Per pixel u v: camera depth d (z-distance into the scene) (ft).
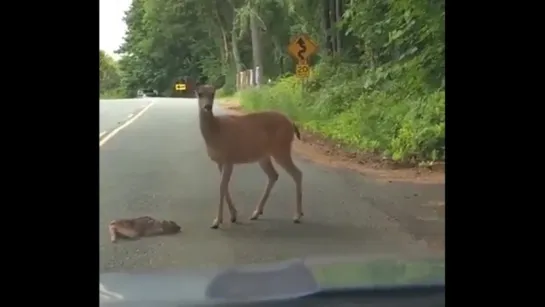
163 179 27.40
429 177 30.14
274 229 20.75
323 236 19.72
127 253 17.01
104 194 24.47
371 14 49.57
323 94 48.21
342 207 23.65
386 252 17.12
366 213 22.54
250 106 43.42
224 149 22.12
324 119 43.91
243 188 26.23
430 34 42.63
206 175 28.04
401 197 25.39
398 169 32.63
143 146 34.71
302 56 53.88
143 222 19.93
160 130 38.96
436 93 39.93
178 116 43.42
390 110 41.09
